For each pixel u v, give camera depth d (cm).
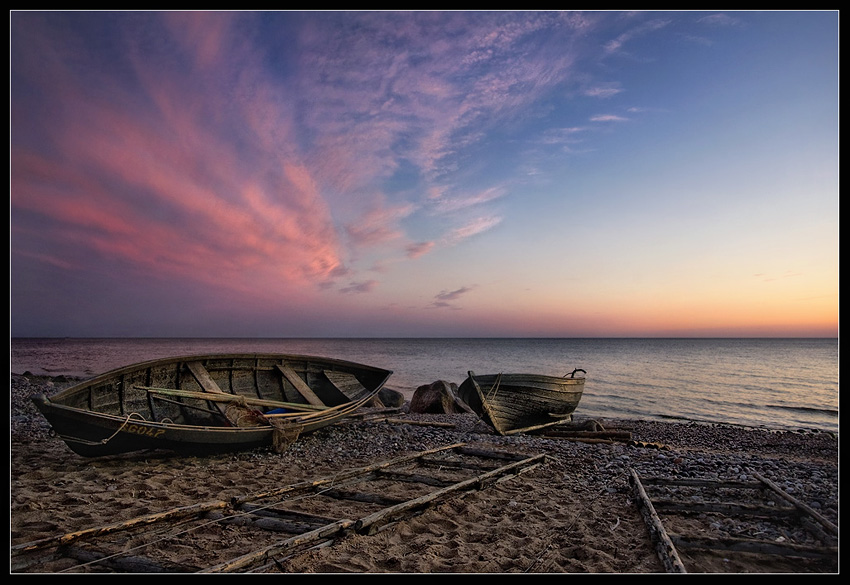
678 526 560
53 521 554
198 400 1059
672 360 6688
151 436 829
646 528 555
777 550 472
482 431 1370
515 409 1388
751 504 604
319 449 1032
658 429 1717
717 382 3762
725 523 570
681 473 839
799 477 793
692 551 484
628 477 764
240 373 1199
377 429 1282
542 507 639
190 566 429
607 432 1309
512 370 5091
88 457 851
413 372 4934
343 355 8362
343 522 509
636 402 2714
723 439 1516
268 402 1080
